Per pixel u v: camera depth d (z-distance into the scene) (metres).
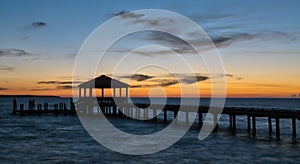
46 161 19.94
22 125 40.94
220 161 19.75
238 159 20.20
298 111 25.23
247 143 25.80
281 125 41.59
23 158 20.77
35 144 25.97
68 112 56.78
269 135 30.23
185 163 19.38
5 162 19.73
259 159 20.14
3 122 44.94
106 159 20.52
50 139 28.70
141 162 19.69
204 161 19.80
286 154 21.42
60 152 22.67
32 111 56.47
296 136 29.62
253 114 28.56
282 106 108.19
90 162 19.73
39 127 38.56
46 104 60.22
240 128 37.16
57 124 42.28
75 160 20.20
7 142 27.00
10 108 93.75
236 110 30.53
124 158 20.81
